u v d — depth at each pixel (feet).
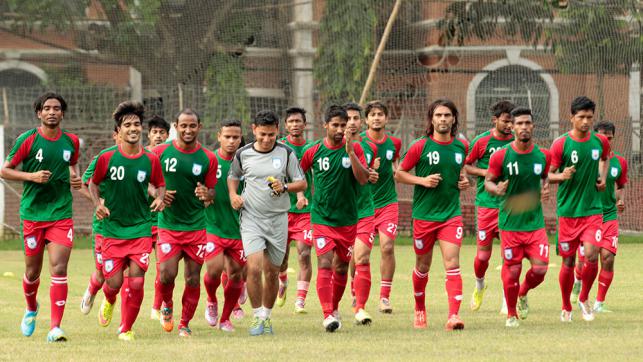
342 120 83.46
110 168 78.18
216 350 71.15
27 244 80.28
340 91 191.83
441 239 85.10
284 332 83.71
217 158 87.56
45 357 68.13
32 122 204.13
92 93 192.95
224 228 86.12
